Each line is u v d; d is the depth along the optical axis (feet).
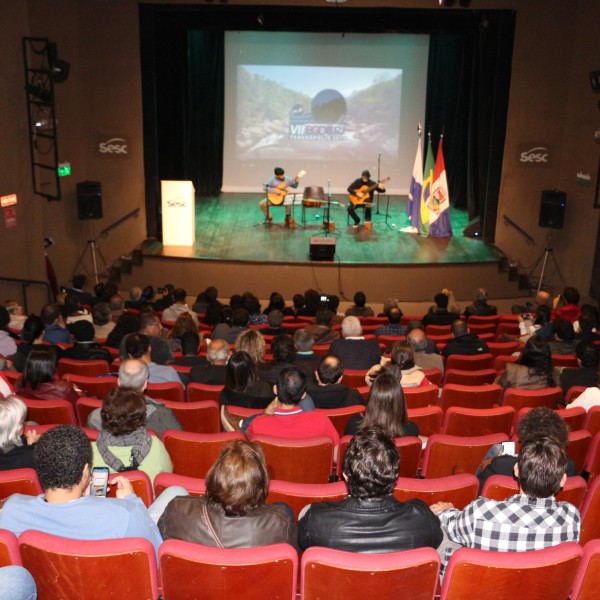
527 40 45.75
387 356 23.62
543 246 49.01
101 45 46.21
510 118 47.14
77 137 47.34
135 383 14.42
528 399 18.12
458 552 8.78
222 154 63.05
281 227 52.95
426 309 44.45
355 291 44.88
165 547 8.54
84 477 9.16
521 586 8.83
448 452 14.14
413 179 51.96
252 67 61.46
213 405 15.98
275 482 11.07
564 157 47.52
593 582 9.25
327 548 8.59
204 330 30.60
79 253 48.78
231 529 9.01
